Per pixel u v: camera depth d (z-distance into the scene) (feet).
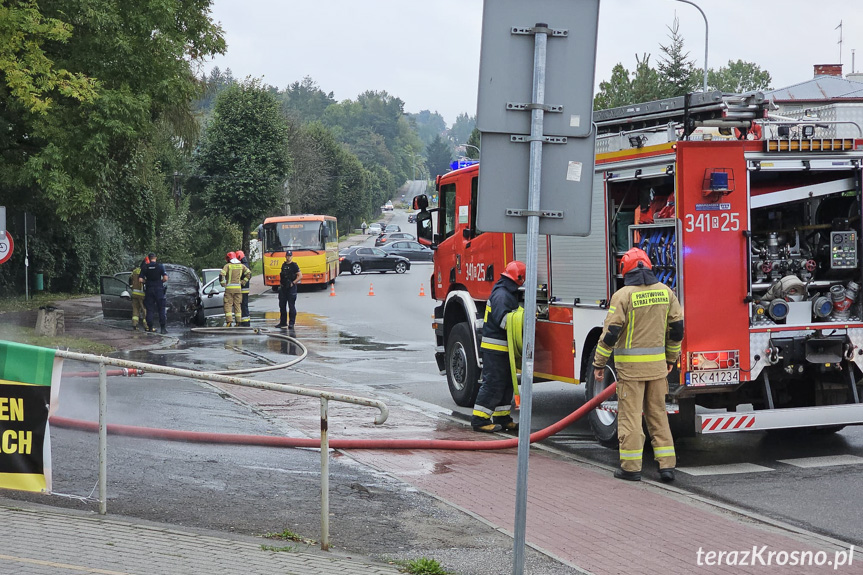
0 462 20.67
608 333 25.76
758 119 28.58
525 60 14.61
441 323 41.68
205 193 181.27
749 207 27.68
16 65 59.11
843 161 28.58
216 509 21.81
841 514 22.36
